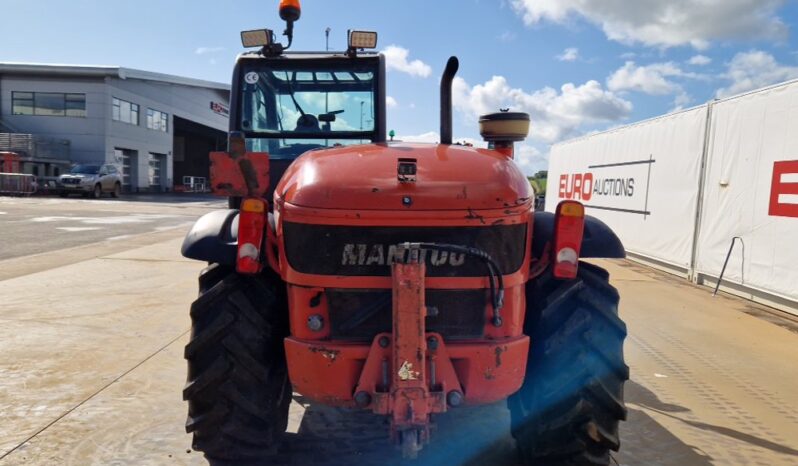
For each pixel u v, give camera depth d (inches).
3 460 123.9
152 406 153.3
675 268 382.0
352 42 182.2
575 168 561.9
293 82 186.1
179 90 1777.8
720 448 137.3
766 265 290.7
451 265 101.0
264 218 104.7
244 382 108.4
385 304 100.2
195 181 2025.1
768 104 291.4
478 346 101.0
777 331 244.4
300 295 102.0
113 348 199.8
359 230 99.2
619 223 461.1
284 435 141.3
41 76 1332.4
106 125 1365.7
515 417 122.1
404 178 100.7
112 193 1208.2
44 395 158.9
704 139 346.6
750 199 304.0
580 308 110.3
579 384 108.0
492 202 100.7
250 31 181.8
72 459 125.3
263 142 187.6
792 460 132.2
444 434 144.0
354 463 128.4
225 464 114.0
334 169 106.2
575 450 111.1
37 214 706.2
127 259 380.5
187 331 221.1
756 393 173.3
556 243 107.9
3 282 302.2
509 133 144.7
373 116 187.2
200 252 109.7
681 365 197.9
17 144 1185.4
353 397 100.2
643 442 139.7
